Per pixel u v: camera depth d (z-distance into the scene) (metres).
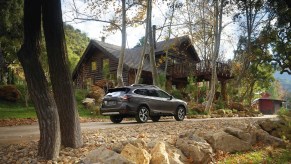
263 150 8.71
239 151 8.51
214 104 31.78
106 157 5.87
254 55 38.16
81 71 39.69
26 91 26.83
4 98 27.06
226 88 37.94
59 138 7.93
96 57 38.53
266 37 35.47
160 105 17.92
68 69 8.65
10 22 22.14
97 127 14.42
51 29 8.32
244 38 37.47
